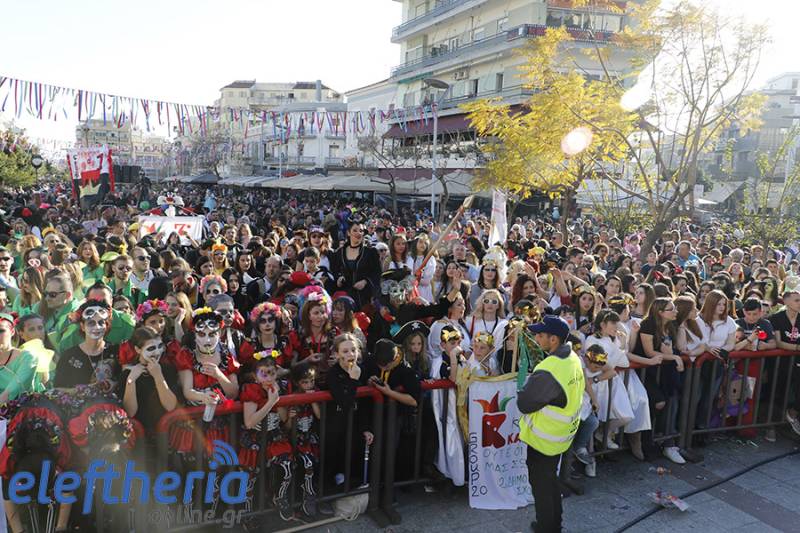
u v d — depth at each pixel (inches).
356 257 278.5
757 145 1761.8
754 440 248.7
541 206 1207.6
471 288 289.7
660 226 445.7
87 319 159.9
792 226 634.2
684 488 204.4
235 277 283.6
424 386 187.6
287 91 4163.4
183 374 159.6
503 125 575.5
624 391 216.7
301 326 202.1
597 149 525.7
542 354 186.1
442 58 1545.3
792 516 188.2
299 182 1475.1
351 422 174.9
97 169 709.3
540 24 1257.4
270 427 165.9
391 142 1699.1
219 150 2075.5
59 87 429.7
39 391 157.8
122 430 147.9
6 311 212.1
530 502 191.9
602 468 217.9
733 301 294.8
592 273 347.6
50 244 319.3
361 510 180.4
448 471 190.9
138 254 274.1
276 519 173.0
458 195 1224.2
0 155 1182.3
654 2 449.7
